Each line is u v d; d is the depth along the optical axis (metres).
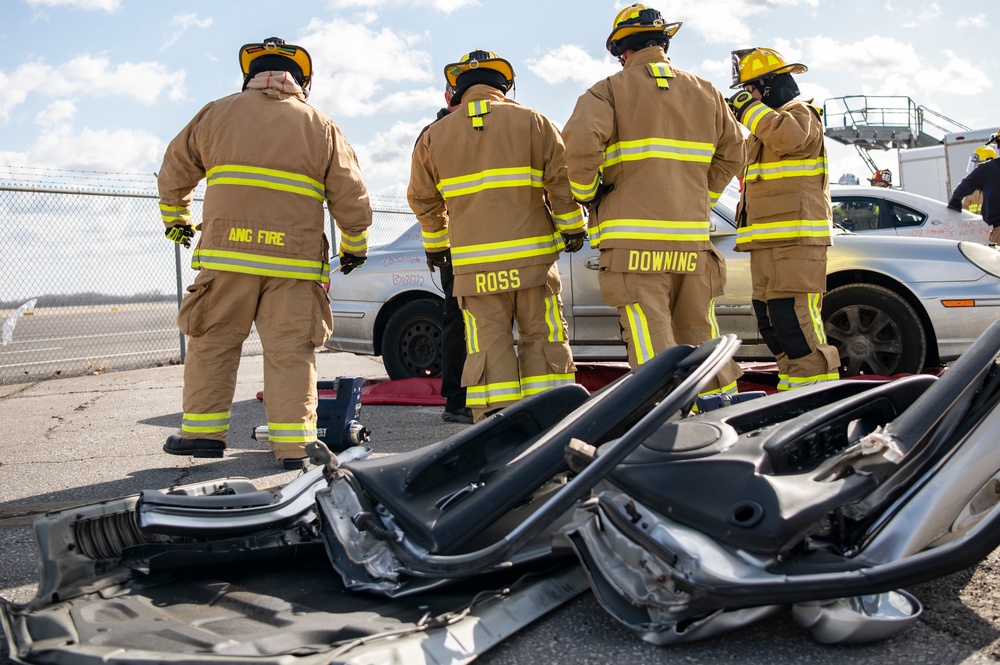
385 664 1.92
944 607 2.39
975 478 2.31
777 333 5.25
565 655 2.21
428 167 4.61
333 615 2.32
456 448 2.79
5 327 8.16
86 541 2.53
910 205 8.55
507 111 4.41
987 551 2.06
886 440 2.27
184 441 4.41
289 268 4.41
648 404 2.68
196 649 2.07
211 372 4.43
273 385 4.49
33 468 5.00
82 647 2.03
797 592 1.99
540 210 4.51
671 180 4.19
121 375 9.85
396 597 2.44
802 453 2.42
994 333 2.53
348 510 2.68
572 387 3.03
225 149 4.37
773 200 5.12
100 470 4.86
